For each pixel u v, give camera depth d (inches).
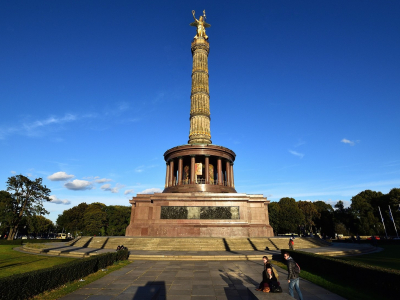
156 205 1761.8
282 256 1022.4
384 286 520.4
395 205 3075.8
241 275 749.9
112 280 685.9
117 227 3796.8
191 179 1994.3
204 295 550.6
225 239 1440.7
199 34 2546.8
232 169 2226.9
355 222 3599.9
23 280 494.3
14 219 2482.8
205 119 2234.3
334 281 653.9
